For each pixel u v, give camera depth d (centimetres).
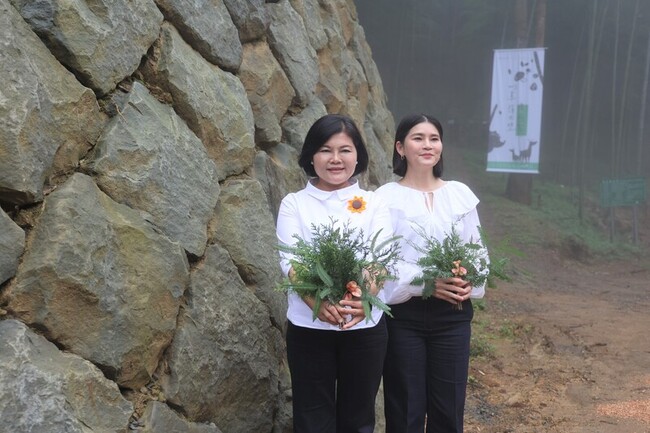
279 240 284
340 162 283
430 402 316
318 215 285
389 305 312
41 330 204
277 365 319
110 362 222
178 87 284
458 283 300
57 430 193
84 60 235
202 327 268
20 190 202
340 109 537
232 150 319
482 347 627
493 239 1566
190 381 256
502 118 1388
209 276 279
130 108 254
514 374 565
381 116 681
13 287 200
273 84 396
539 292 1099
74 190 220
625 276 1441
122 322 227
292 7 473
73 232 214
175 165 268
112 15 251
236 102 330
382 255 266
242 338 291
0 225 196
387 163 642
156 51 283
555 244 1591
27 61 211
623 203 1759
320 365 275
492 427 440
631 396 501
